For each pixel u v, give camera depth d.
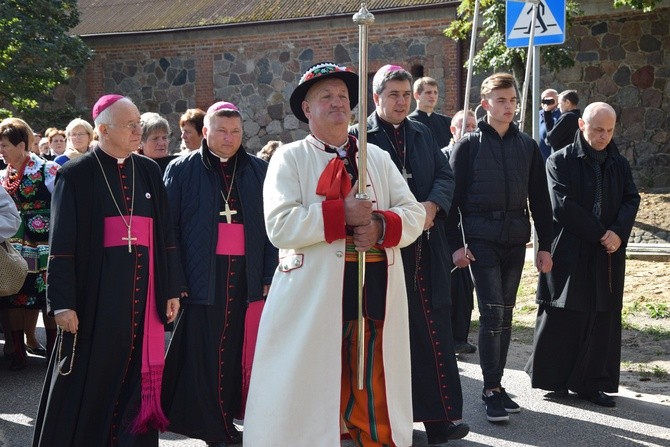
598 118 5.75
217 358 4.98
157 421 4.49
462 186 5.57
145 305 4.53
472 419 5.59
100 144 4.55
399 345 4.07
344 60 19.38
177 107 21.23
